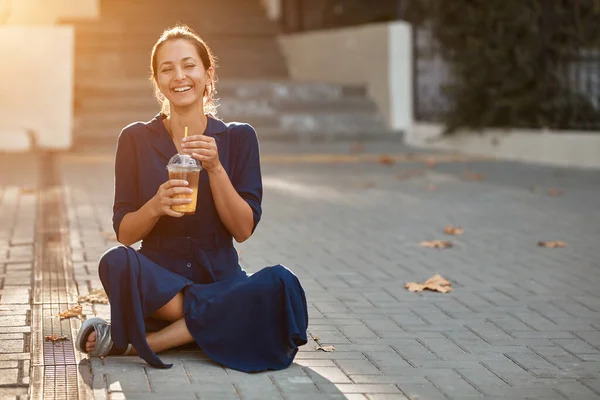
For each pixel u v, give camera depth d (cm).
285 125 1781
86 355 539
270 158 1563
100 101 1725
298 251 858
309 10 2133
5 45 1614
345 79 1941
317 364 534
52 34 1622
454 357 554
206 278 547
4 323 601
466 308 668
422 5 1783
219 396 475
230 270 554
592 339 595
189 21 2078
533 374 524
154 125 555
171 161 515
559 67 1567
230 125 562
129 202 551
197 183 519
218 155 550
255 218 551
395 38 1802
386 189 1251
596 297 702
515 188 1265
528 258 838
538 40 1577
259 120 1767
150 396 472
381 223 1004
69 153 1588
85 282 715
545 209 1099
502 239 923
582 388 502
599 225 998
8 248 838
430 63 1775
